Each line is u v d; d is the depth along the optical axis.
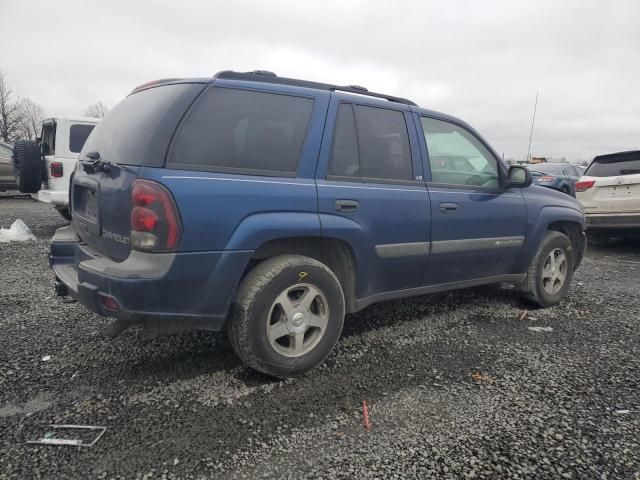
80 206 3.24
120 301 2.36
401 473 2.03
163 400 2.58
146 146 2.46
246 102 2.77
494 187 4.00
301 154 2.88
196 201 2.44
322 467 2.06
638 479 2.02
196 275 2.47
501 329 3.85
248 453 2.14
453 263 3.68
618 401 2.69
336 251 3.12
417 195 3.37
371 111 3.29
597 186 7.65
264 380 2.84
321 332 2.95
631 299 4.87
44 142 8.47
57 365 2.96
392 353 3.30
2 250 6.41
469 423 2.43
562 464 2.11
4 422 2.33
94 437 2.22
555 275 4.51
